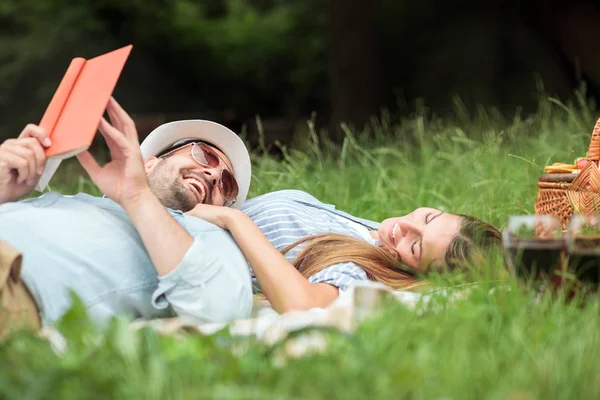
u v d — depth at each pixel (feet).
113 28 85.56
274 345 11.99
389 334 12.75
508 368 11.92
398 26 76.79
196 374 11.41
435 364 11.97
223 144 21.22
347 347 12.19
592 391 11.19
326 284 17.90
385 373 11.34
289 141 71.05
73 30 79.15
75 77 16.62
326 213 21.99
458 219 19.01
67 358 11.84
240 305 16.15
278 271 17.12
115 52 16.63
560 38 70.95
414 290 18.08
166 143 20.83
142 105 88.43
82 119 15.69
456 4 76.23
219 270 16.05
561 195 20.75
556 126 32.63
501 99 71.51
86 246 15.89
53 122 16.11
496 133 33.19
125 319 12.32
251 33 90.07
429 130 35.53
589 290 14.92
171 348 12.33
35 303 15.48
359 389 10.96
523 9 73.87
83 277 15.69
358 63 66.44
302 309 16.79
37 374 11.44
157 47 88.74
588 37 69.82
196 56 89.56
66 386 11.05
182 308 15.94
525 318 13.97
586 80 69.72
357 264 18.58
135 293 16.08
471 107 70.64
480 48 73.67
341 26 66.64
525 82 71.87
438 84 74.49
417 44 76.64
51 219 15.99
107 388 11.05
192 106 89.86
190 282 15.85
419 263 18.72
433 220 18.98
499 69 73.26
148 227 15.90
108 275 15.87
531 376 11.53
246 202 22.18
